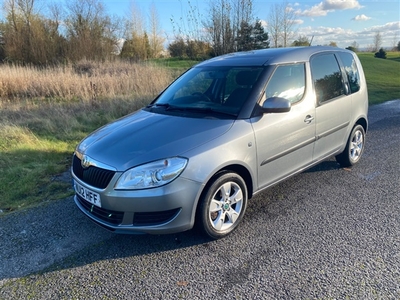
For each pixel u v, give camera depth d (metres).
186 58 14.38
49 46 28.78
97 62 19.41
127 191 2.70
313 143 4.00
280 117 3.49
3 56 29.39
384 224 3.34
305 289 2.46
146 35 36.56
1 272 2.76
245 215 3.61
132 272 2.72
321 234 3.19
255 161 3.28
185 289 2.51
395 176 4.57
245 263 2.79
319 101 4.02
